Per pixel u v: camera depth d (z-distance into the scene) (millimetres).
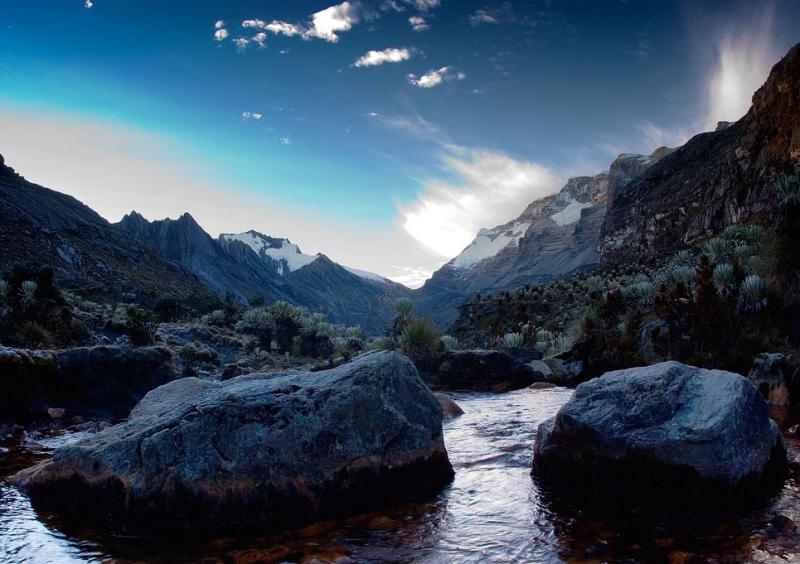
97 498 5812
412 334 25672
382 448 6445
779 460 6215
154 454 5773
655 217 106500
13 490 6992
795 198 16891
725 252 25031
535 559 4621
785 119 61906
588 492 6242
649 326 20859
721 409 5668
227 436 5930
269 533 5477
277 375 10242
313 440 6094
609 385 6664
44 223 131875
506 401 16047
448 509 6027
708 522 5211
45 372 14273
